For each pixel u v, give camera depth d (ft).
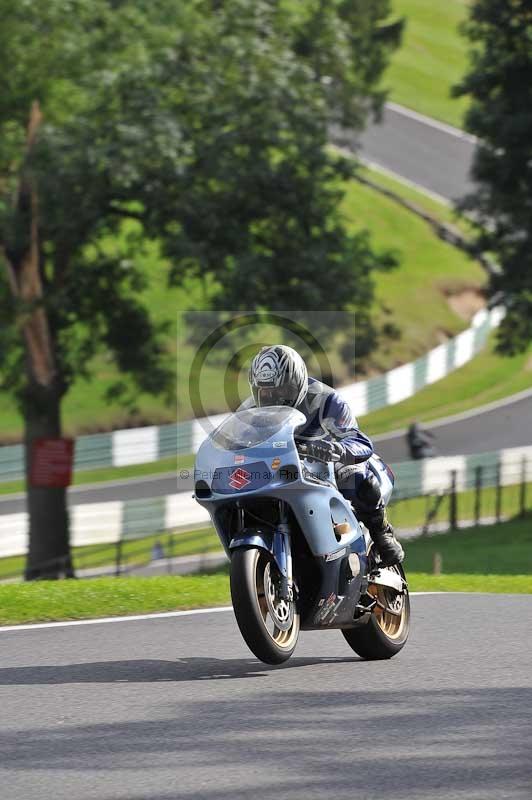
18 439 452.76
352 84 291.17
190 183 262.06
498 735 64.39
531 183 354.74
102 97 260.83
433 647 92.43
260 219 276.00
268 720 67.51
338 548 82.53
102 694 74.13
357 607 85.05
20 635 96.48
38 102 269.03
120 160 247.09
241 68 269.85
